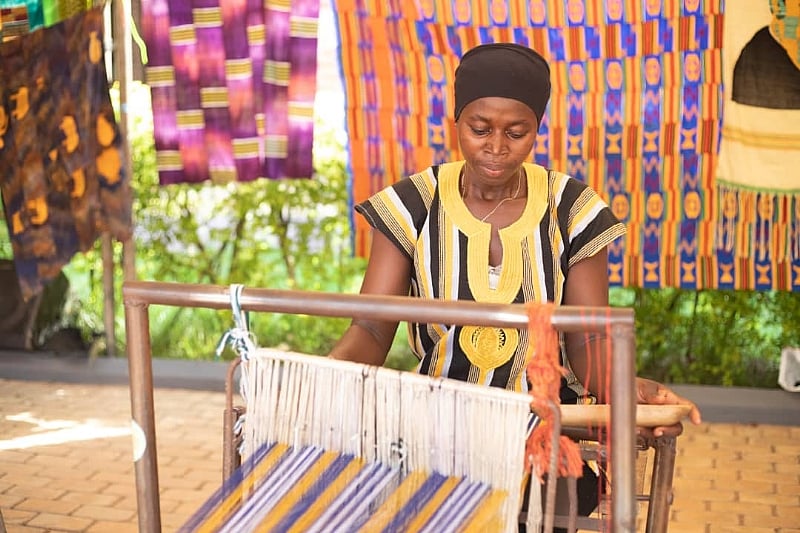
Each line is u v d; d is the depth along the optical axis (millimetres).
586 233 2018
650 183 4410
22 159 4504
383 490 1611
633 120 4359
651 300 5141
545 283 1997
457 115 1956
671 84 4301
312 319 5508
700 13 4215
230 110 4512
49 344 5301
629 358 1476
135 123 5676
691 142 4344
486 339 1994
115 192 4504
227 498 1667
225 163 4551
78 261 5641
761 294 5031
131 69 4777
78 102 4402
